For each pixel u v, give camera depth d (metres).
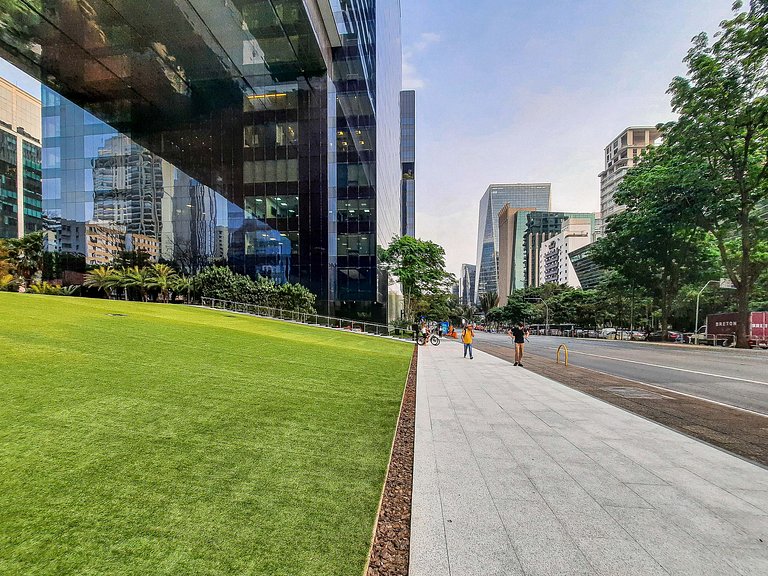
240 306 30.62
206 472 3.76
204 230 35.53
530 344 33.06
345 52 36.19
